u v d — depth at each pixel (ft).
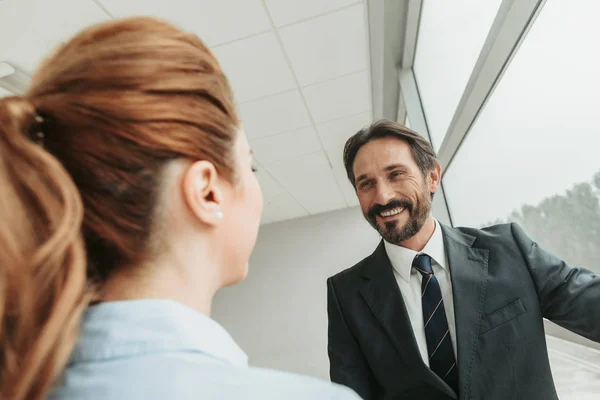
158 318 0.79
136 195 0.84
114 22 0.96
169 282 0.90
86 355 0.74
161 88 0.87
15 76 6.61
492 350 2.43
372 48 7.07
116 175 0.83
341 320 3.12
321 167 13.10
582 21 3.36
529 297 2.56
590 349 4.76
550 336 5.73
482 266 2.73
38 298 0.66
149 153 0.84
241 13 5.96
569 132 3.86
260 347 17.44
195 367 0.72
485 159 6.00
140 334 0.76
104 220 0.83
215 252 0.99
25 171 0.73
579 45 3.45
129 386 0.68
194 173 0.90
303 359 16.55
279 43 6.76
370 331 2.88
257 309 18.12
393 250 2.99
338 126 10.30
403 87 8.10
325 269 17.99
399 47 7.66
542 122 4.28
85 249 0.82
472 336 2.47
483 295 2.59
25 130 0.81
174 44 0.94
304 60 7.33
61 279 0.69
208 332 0.85
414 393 2.61
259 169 12.43
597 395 4.16
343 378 2.88
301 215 18.80
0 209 0.69
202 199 0.91
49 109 0.85
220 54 6.84
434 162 2.99
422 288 2.83
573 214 4.12
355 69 7.89
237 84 7.85
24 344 0.64
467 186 7.08
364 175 2.91
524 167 4.88
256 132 10.03
